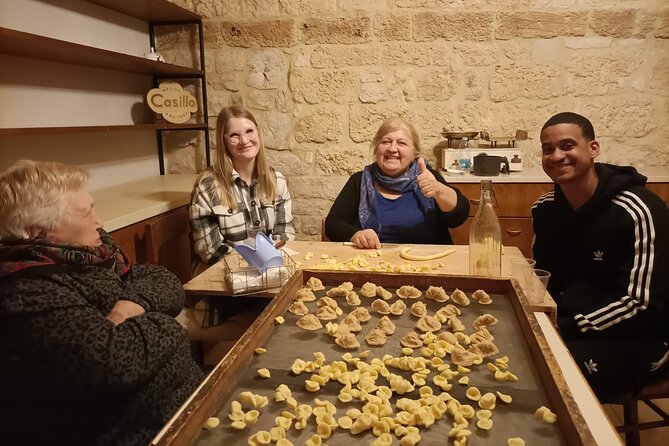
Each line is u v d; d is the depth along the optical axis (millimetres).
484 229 1638
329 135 3566
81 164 2916
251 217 2477
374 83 3465
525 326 1163
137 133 3477
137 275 1526
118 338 1135
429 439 853
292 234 2602
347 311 1343
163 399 1291
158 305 1377
